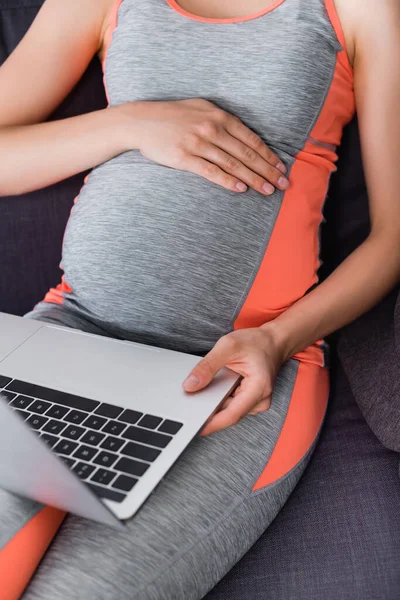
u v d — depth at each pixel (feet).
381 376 3.05
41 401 2.54
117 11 3.41
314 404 3.06
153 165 3.14
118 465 2.22
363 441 3.04
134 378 2.66
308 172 3.20
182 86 3.22
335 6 3.15
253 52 3.12
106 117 3.25
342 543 2.60
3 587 2.15
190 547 2.32
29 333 3.03
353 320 3.19
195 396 2.54
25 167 3.37
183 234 3.02
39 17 3.58
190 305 3.04
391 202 3.22
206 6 3.27
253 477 2.64
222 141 3.02
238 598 2.54
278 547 2.66
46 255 4.02
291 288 3.13
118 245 3.09
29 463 1.89
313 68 3.12
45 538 2.30
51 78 3.59
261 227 3.06
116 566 2.18
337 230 3.82
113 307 3.14
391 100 3.21
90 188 3.32
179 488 2.45
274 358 2.76
